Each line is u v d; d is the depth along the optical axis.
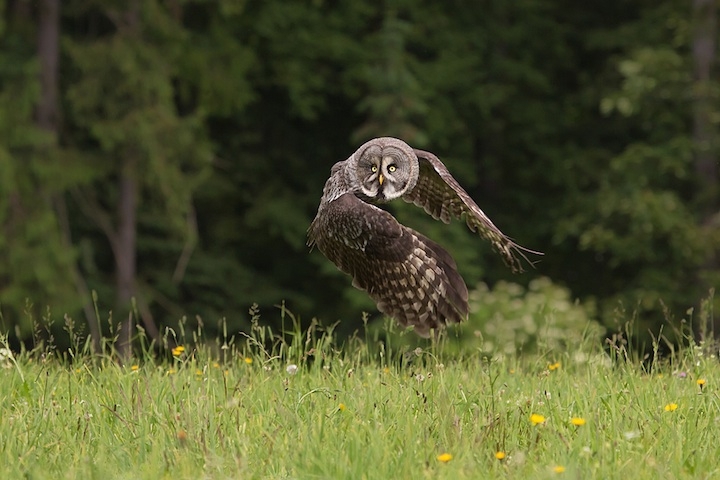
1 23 18.42
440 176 6.85
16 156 19.16
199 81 20.56
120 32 19.58
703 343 8.27
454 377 7.51
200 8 21.05
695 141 20.81
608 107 20.78
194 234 19.97
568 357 8.47
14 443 5.99
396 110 21.03
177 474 5.52
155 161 19.28
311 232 7.09
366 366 8.03
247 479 5.48
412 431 5.98
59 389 7.23
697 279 20.38
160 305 21.30
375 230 6.70
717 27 21.12
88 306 19.16
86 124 19.36
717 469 5.66
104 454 5.84
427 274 6.79
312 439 5.89
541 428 6.20
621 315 8.62
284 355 8.33
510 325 16.14
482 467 5.59
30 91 19.05
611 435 6.08
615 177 21.47
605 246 20.67
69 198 21.06
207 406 6.50
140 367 7.99
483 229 6.82
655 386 7.29
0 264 18.58
